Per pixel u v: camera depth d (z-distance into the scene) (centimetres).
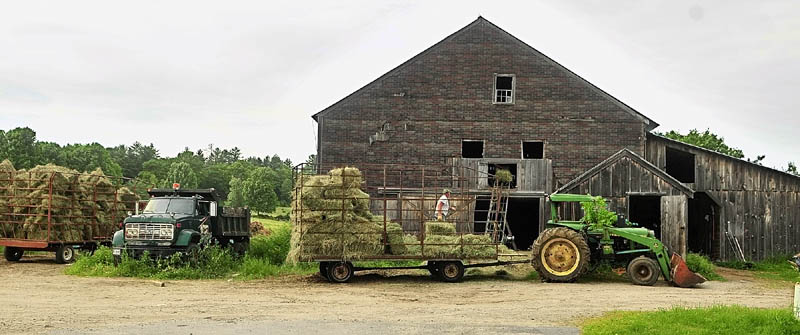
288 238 2292
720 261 2684
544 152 2766
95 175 2345
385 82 2780
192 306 1264
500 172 2600
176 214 1888
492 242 1769
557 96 2780
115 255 1828
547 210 2708
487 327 1050
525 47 2791
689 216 3030
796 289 1018
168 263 1792
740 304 1362
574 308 1274
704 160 2761
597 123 2769
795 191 2747
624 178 2386
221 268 1848
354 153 2752
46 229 2141
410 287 1634
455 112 2777
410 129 2767
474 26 2802
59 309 1202
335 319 1120
